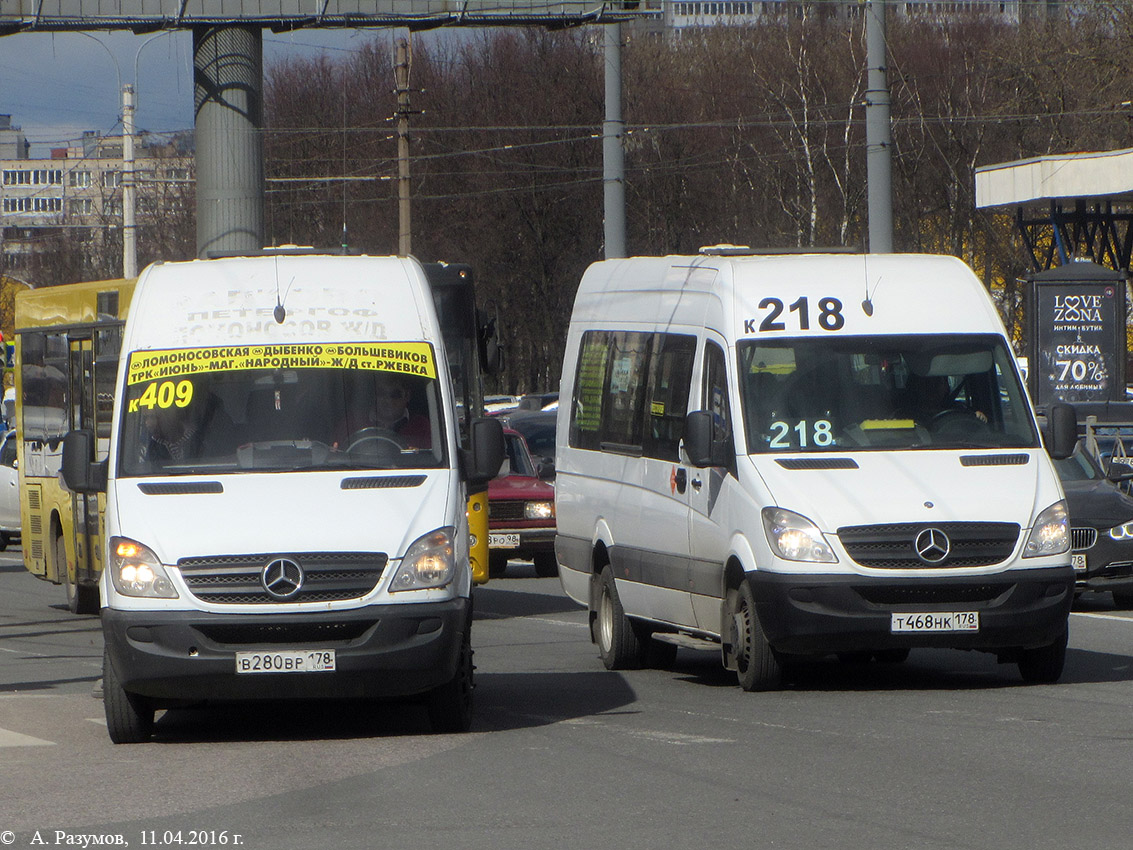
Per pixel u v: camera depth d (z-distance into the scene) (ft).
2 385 512.22
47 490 238.07
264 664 109.91
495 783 99.30
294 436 122.31
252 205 318.04
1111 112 593.42
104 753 113.60
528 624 213.05
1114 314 374.22
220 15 310.04
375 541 112.27
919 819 87.71
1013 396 144.66
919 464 138.00
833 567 132.26
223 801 95.35
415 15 314.35
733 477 139.74
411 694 114.32
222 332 127.24
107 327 210.79
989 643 132.98
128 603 111.65
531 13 317.22
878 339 145.59
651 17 324.19
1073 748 109.19
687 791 96.17
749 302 146.82
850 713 126.21
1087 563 209.77
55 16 305.32
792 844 81.97
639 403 163.02
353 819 89.61
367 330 127.85
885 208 297.53
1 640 201.67
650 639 163.94
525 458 291.99
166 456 121.49
